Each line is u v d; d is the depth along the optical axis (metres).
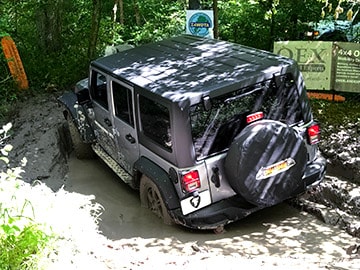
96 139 7.83
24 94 10.24
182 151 5.66
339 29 9.48
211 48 7.05
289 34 9.86
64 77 10.57
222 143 5.79
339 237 5.90
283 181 5.77
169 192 5.90
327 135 7.68
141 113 6.20
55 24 11.17
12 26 11.35
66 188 7.49
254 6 10.38
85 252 4.20
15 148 8.40
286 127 5.70
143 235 6.09
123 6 13.34
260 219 6.39
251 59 6.38
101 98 7.45
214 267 4.59
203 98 5.61
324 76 8.61
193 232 6.11
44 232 3.80
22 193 4.06
